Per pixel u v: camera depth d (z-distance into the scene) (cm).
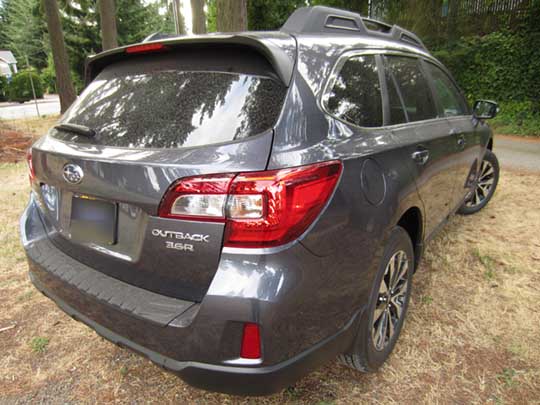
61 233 197
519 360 220
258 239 140
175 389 207
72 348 239
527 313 261
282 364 146
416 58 279
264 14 1705
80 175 171
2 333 251
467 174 347
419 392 201
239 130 151
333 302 162
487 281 300
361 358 195
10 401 200
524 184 550
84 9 2189
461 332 244
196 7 1202
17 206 472
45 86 4100
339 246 160
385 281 209
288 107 155
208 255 144
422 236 251
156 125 166
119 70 208
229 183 139
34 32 4572
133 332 159
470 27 1234
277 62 158
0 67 4856
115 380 214
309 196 147
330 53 189
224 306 139
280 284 139
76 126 186
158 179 147
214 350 143
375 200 180
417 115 258
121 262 169
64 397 203
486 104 358
